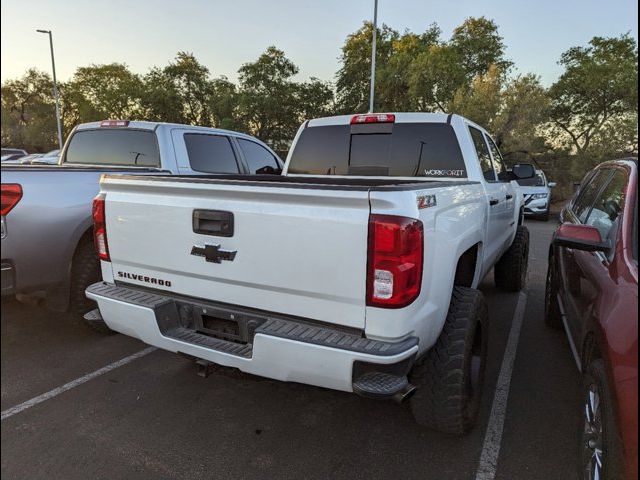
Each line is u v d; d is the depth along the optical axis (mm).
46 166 4203
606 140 20312
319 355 2156
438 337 2590
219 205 2473
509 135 21297
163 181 2648
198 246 2566
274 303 2396
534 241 11047
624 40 24172
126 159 5543
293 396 3328
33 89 31344
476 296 2771
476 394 2830
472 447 2756
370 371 2145
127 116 35656
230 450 2699
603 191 3652
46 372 3598
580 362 2693
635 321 1967
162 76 35156
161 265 2742
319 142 4465
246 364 2357
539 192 14938
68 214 3711
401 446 2760
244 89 32656
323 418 3053
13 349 3934
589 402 2271
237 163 6289
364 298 2156
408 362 2184
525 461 2631
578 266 3123
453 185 2842
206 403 3211
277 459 2623
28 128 31938
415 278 2156
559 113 25328
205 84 35938
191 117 36688
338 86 32000
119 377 3553
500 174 5086
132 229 2832
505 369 3812
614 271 2422
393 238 2082
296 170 4570
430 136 4051
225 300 2553
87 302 4047
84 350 4008
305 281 2273
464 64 30875
